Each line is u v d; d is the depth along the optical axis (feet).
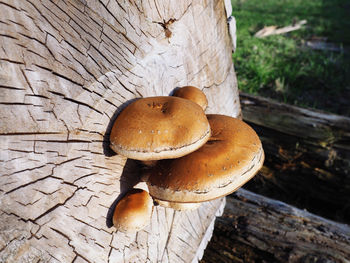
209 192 0.63
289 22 3.97
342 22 4.01
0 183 0.46
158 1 0.75
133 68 0.71
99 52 0.62
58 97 0.54
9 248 0.49
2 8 0.44
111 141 0.61
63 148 0.56
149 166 0.73
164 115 0.62
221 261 1.23
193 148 0.60
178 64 0.89
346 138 1.60
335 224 1.22
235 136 0.71
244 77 2.65
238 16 4.23
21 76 0.47
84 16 0.58
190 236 1.00
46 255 0.54
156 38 0.78
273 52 3.02
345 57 3.01
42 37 0.50
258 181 1.79
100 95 0.62
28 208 0.50
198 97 0.83
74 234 0.59
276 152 1.74
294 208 1.31
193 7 0.88
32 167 0.50
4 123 0.46
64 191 0.56
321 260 1.09
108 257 0.66
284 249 1.15
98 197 0.64
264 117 1.79
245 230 1.25
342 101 2.39
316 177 1.66
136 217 0.64
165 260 0.88
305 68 2.70
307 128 1.68
